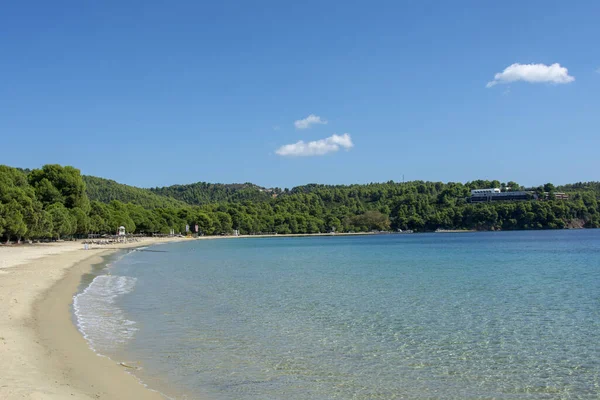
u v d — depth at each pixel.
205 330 21.86
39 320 21.97
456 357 18.27
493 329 23.16
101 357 16.56
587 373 16.44
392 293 35.03
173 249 112.69
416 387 14.88
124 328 21.73
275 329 22.44
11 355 15.55
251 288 37.44
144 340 19.61
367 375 15.92
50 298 28.98
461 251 96.25
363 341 20.50
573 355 18.66
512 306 29.73
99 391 12.88
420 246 122.75
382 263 66.94
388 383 15.19
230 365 16.45
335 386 14.76
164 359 16.84
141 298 31.34
